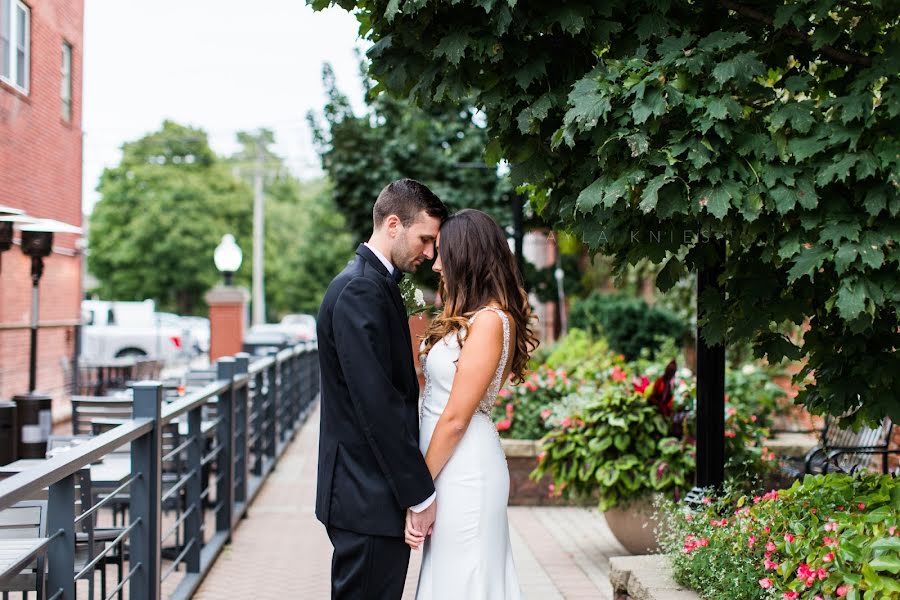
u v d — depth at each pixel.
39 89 12.89
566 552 6.21
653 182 2.84
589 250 3.44
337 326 3.03
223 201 49.25
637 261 3.24
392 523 3.05
